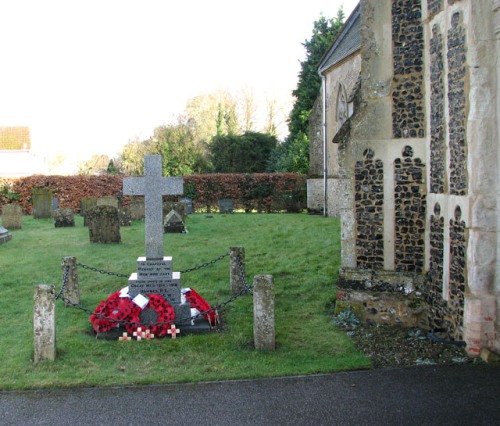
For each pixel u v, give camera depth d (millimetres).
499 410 5684
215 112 48438
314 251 13992
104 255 14328
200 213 28484
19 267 12859
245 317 9156
